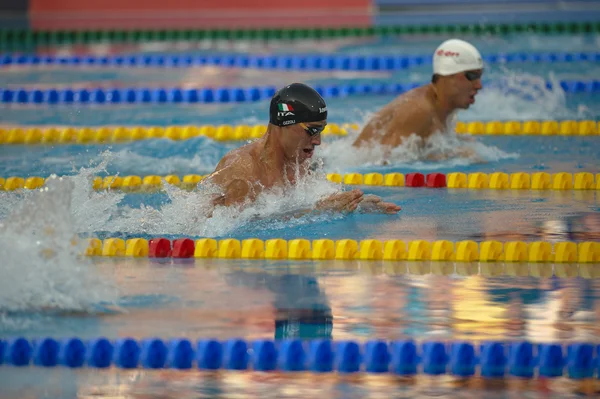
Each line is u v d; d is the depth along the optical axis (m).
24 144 23.75
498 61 33.66
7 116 26.89
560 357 11.41
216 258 15.30
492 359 11.45
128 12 46.88
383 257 15.20
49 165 21.17
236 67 34.78
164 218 16.73
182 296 13.29
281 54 36.47
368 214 17.39
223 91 29.42
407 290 13.56
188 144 23.48
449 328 12.05
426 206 18.03
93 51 37.97
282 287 13.70
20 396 10.57
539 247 15.09
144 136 24.58
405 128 21.69
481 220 16.91
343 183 19.95
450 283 13.89
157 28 42.09
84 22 43.97
